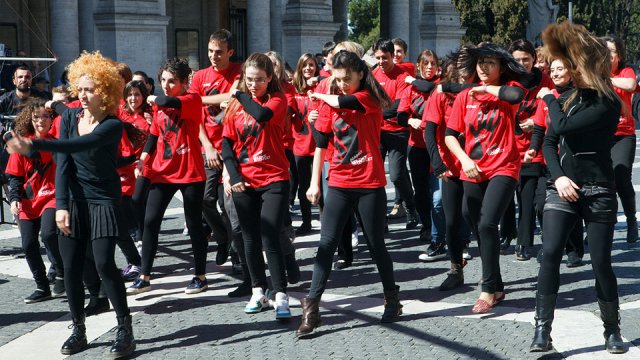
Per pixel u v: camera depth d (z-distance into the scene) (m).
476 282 7.65
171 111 7.34
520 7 47.44
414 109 9.22
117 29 21.11
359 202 6.32
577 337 5.99
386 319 6.45
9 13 23.39
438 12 31.67
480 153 6.62
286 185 6.62
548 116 5.64
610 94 5.41
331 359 5.64
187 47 29.59
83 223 5.78
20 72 11.38
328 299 7.17
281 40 26.48
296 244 9.54
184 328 6.41
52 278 8.00
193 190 7.36
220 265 8.55
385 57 9.70
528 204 8.39
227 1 30.53
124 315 5.81
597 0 53.69
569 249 8.27
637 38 66.31
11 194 7.24
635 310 6.67
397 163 10.12
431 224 9.54
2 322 6.67
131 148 7.68
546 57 5.55
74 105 8.25
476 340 5.99
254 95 6.58
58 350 5.96
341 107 6.13
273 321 6.55
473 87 6.63
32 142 5.00
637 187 13.55
